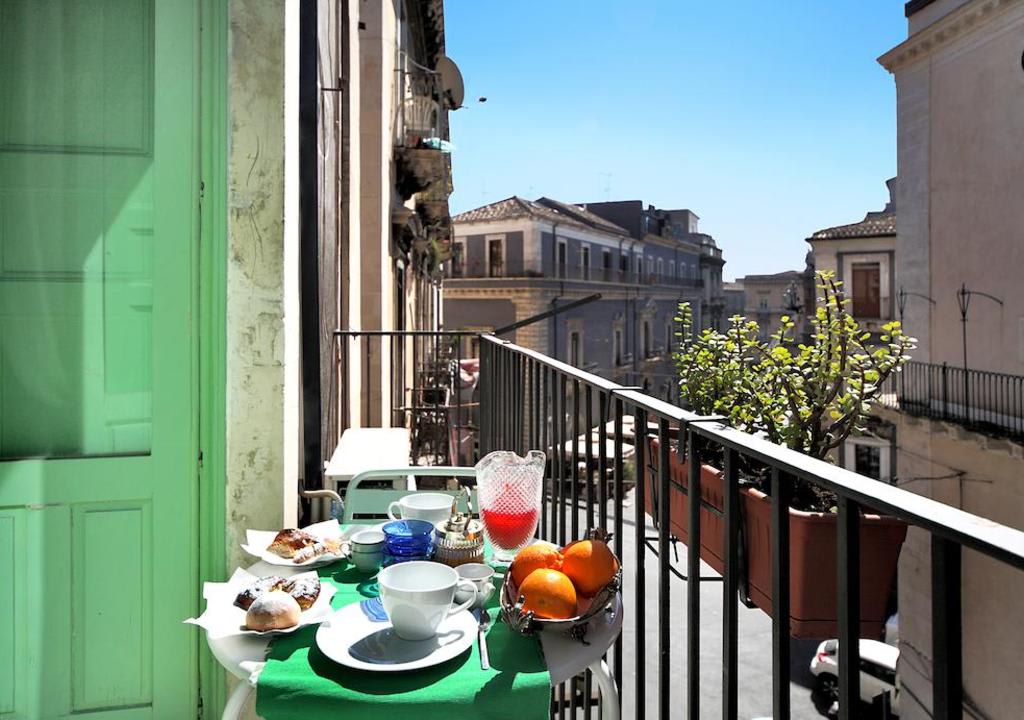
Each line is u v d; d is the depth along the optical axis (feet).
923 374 36.17
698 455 4.29
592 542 5.26
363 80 27.14
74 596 7.04
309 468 9.78
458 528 6.03
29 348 7.18
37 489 6.98
